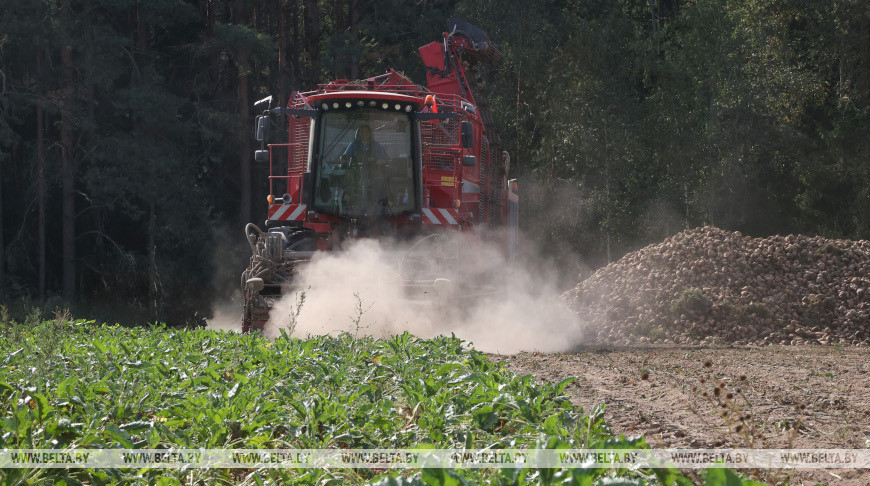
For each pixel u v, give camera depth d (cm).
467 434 1034
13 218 8675
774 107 8731
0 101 7769
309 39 9975
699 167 8669
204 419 1118
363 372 1692
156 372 1541
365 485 894
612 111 9006
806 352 2862
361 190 3181
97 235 8550
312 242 3328
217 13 9650
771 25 8950
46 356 1602
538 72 9369
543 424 1081
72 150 8062
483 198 3881
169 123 8050
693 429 1322
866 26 9294
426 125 3375
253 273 3059
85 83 7856
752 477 898
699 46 8744
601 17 9575
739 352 2842
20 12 7431
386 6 9781
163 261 8362
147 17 8225
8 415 1127
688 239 4034
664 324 3553
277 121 9338
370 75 10350
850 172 8800
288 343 2066
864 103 9231
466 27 4481
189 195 8331
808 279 3762
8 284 8119
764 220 9062
